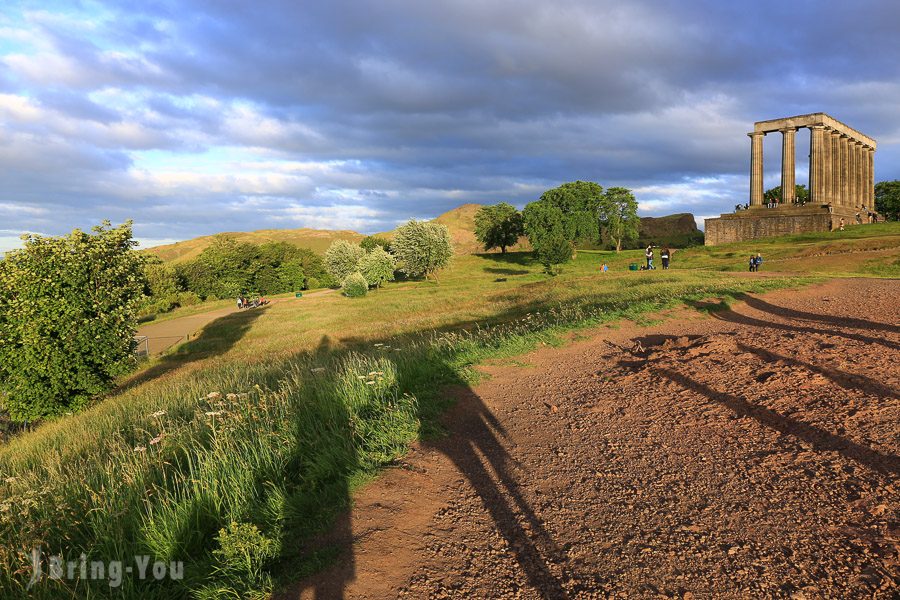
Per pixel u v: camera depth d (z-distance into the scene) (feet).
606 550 11.55
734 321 37.63
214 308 193.06
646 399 21.80
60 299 40.04
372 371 26.18
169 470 16.79
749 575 10.22
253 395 25.23
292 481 15.14
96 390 42.09
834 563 10.27
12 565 11.03
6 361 39.27
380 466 16.25
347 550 11.78
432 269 216.54
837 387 20.03
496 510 13.66
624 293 64.85
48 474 19.57
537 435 18.98
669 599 9.75
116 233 44.34
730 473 14.65
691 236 349.00
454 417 21.12
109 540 11.87
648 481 14.71
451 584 10.64
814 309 40.27
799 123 216.74
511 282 174.70
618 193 272.92
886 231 159.74
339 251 245.45
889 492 12.46
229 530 12.05
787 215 206.08
